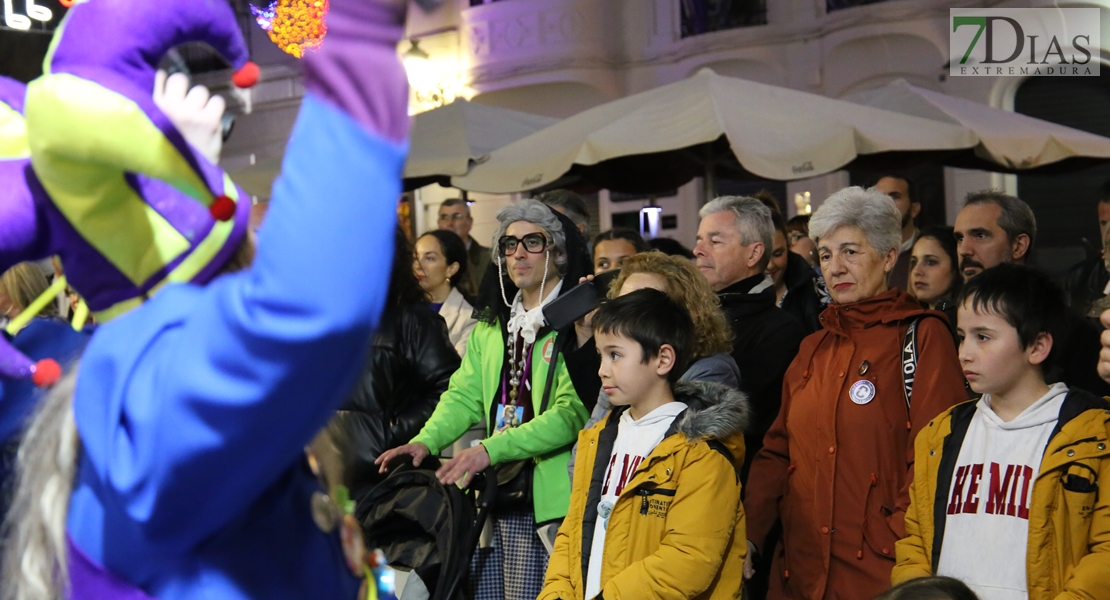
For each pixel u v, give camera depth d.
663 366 2.41
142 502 0.66
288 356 0.59
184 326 0.66
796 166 4.55
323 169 0.58
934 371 2.41
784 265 4.07
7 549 0.77
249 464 0.64
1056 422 2.02
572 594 2.39
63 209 0.74
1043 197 9.38
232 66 0.81
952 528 2.08
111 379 0.68
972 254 3.37
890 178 4.97
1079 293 3.72
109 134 0.70
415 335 3.33
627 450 2.40
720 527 2.22
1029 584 1.94
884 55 9.88
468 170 5.70
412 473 2.74
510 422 3.06
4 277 1.62
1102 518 1.91
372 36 0.58
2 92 0.86
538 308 3.09
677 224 11.60
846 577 2.42
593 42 11.49
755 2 10.77
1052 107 9.23
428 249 4.94
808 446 2.55
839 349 2.60
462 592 2.60
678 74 11.31
